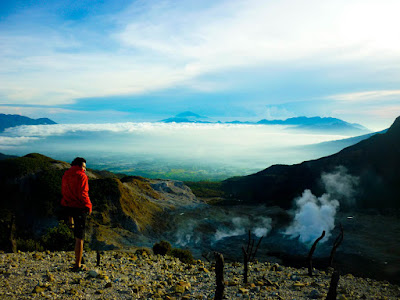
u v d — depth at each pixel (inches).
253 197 4466.0
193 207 3122.5
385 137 4220.0
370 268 1502.2
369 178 3690.9
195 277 343.6
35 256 312.0
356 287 422.3
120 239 1804.9
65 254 353.1
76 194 253.0
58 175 2242.9
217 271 189.0
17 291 200.2
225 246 2129.7
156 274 334.0
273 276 413.1
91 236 1689.2
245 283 324.8
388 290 433.1
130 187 3056.1
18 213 1807.3
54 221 1791.3
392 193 3265.3
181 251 863.7
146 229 2210.9
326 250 1962.4
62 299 196.4
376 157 4005.9
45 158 2554.1
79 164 255.3
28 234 1635.1
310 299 276.1
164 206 2920.8
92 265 310.3
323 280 416.5
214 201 4072.3
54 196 1987.0
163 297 232.1
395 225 2497.5
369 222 2637.8
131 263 380.2
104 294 219.5
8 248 483.8
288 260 1753.2
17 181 2049.7
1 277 229.0
